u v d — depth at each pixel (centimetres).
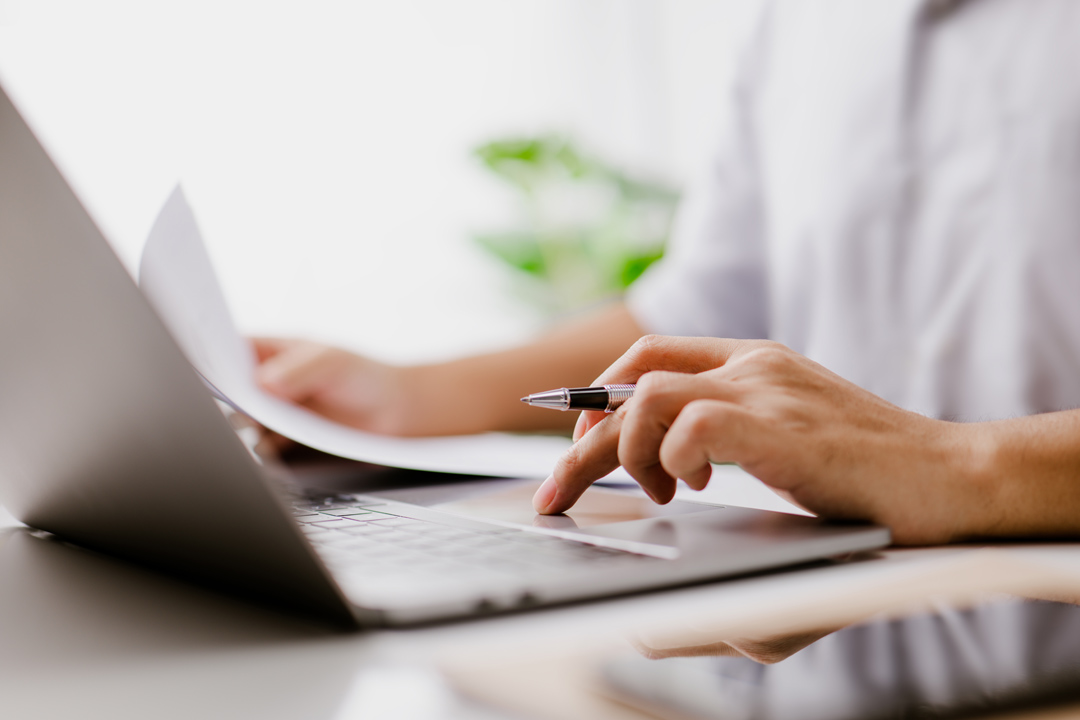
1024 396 82
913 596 26
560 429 94
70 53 172
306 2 193
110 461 27
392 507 40
